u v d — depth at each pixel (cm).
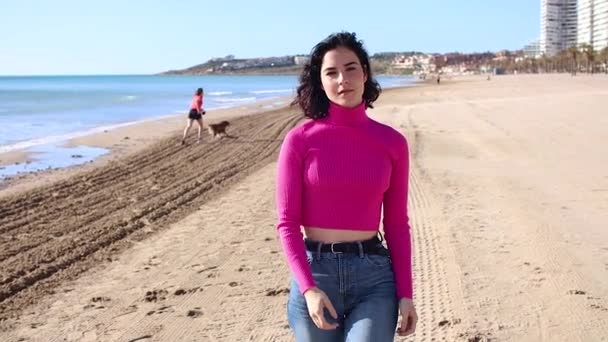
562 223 873
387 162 287
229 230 907
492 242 790
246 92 8625
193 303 612
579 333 519
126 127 2784
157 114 3741
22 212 1062
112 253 801
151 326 557
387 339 273
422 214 954
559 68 18075
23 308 611
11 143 2166
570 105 3030
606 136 1825
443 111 3091
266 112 3725
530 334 518
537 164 1406
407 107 3531
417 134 2073
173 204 1102
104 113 3838
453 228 864
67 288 668
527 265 696
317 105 296
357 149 282
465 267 695
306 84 298
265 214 1009
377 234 295
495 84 8338
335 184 279
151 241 856
